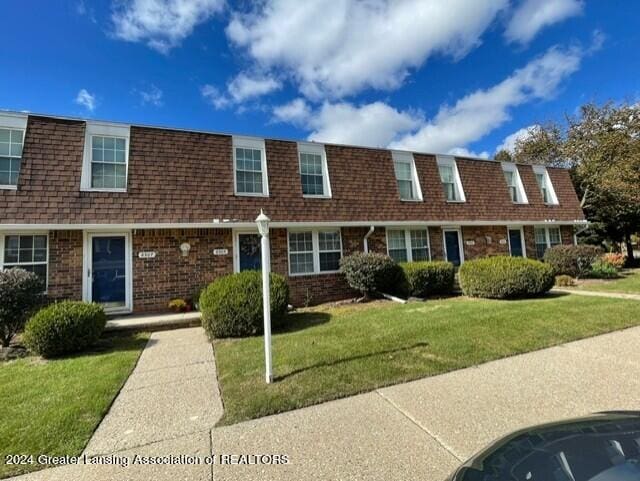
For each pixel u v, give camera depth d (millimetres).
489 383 3803
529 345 5055
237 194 9680
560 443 1581
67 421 3295
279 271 9898
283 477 2367
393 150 12461
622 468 1308
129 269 8359
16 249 7496
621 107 18375
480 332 5754
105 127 8680
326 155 11266
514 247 14125
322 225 10320
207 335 6727
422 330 6004
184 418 3328
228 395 3795
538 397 3412
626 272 14219
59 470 2551
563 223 14883
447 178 13352
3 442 2936
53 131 8164
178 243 8867
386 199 11719
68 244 7871
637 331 5617
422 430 2889
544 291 9047
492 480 1429
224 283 6902
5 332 6094
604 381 3734
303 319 7727
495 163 14445
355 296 10750
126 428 3164
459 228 12930
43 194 7699
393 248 11758
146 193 8648
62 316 5719
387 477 2307
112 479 2422
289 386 3924
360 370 4293
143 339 6691
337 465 2469
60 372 4785
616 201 17500
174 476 2430
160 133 9250
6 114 7840
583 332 5598
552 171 15906
